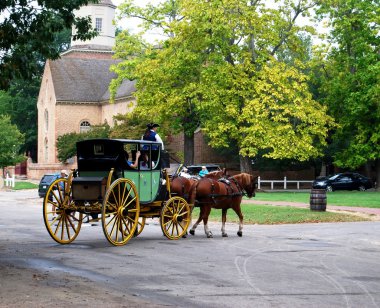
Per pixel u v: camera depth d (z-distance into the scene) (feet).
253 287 42.37
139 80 194.90
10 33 63.36
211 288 41.81
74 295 37.91
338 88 195.00
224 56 182.19
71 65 323.57
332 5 198.18
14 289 39.24
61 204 64.34
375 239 73.51
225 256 56.49
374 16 192.75
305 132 180.75
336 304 37.81
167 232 69.62
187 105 185.78
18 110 353.92
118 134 215.72
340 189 205.26
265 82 176.14
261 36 182.29
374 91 183.93
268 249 62.13
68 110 307.58
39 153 335.06
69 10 67.15
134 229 65.62
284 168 241.35
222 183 72.95
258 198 151.74
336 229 86.07
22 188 227.40
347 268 51.11
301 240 71.26
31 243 65.82
